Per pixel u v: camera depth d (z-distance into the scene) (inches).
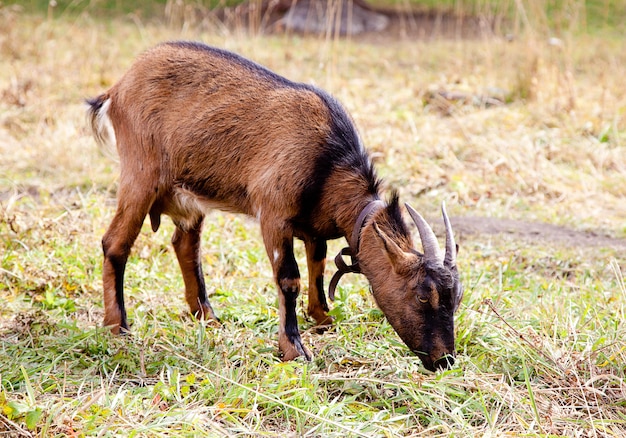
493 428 340.8
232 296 480.4
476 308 445.7
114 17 1216.2
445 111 844.6
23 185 647.8
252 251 547.8
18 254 508.1
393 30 1267.2
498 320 434.9
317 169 402.0
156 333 423.5
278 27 1114.7
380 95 894.4
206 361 393.4
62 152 693.9
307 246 438.6
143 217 440.1
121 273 437.4
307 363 393.1
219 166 422.9
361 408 358.6
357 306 454.0
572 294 492.4
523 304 470.3
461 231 605.9
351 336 423.2
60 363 389.7
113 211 585.0
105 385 368.8
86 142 740.0
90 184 650.8
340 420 343.0
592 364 391.9
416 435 338.3
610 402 370.9
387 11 1375.5
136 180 439.5
